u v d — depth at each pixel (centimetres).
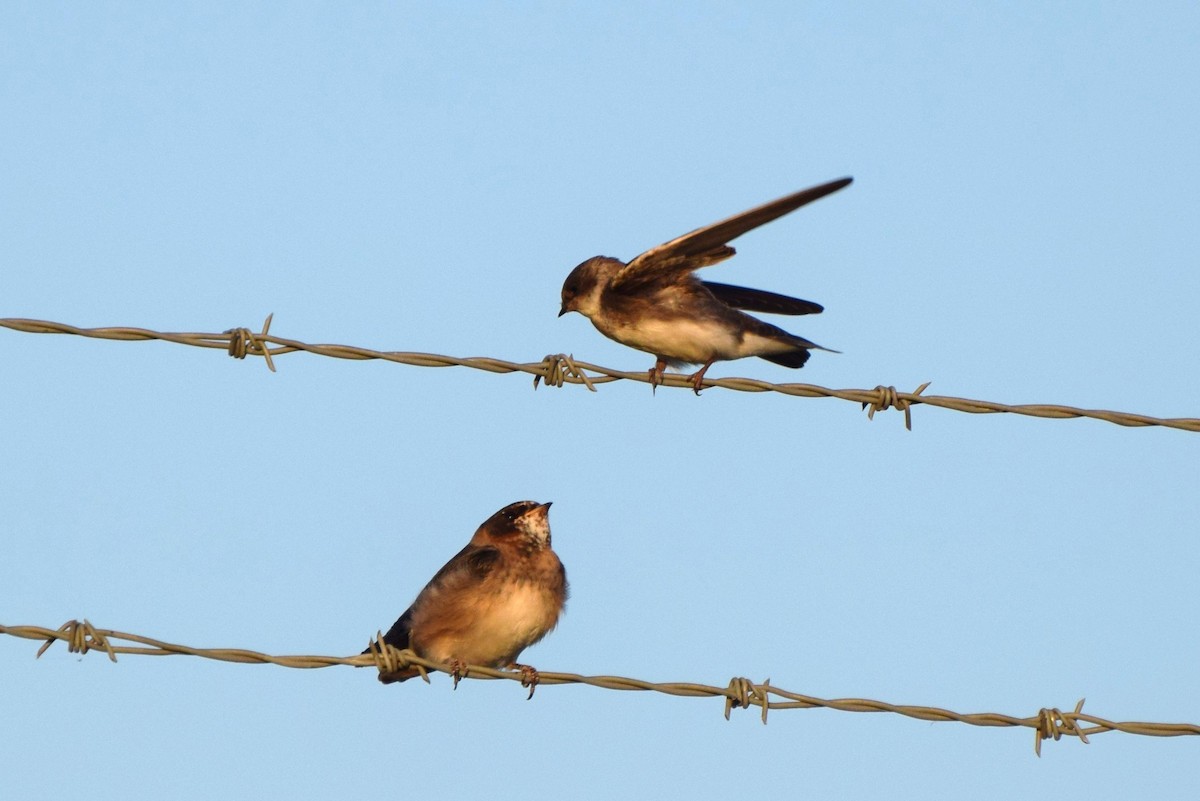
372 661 1102
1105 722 1095
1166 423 1216
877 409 1227
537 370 1227
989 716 1094
